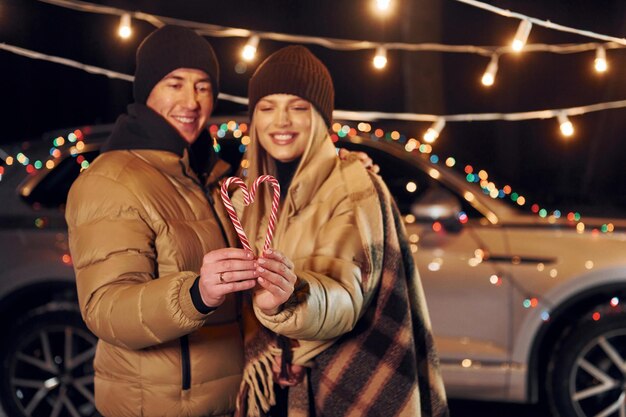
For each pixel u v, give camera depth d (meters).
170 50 3.45
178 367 3.21
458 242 6.25
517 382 6.16
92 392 6.29
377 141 6.65
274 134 3.55
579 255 6.15
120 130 3.38
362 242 3.37
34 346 6.39
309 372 3.55
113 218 3.16
